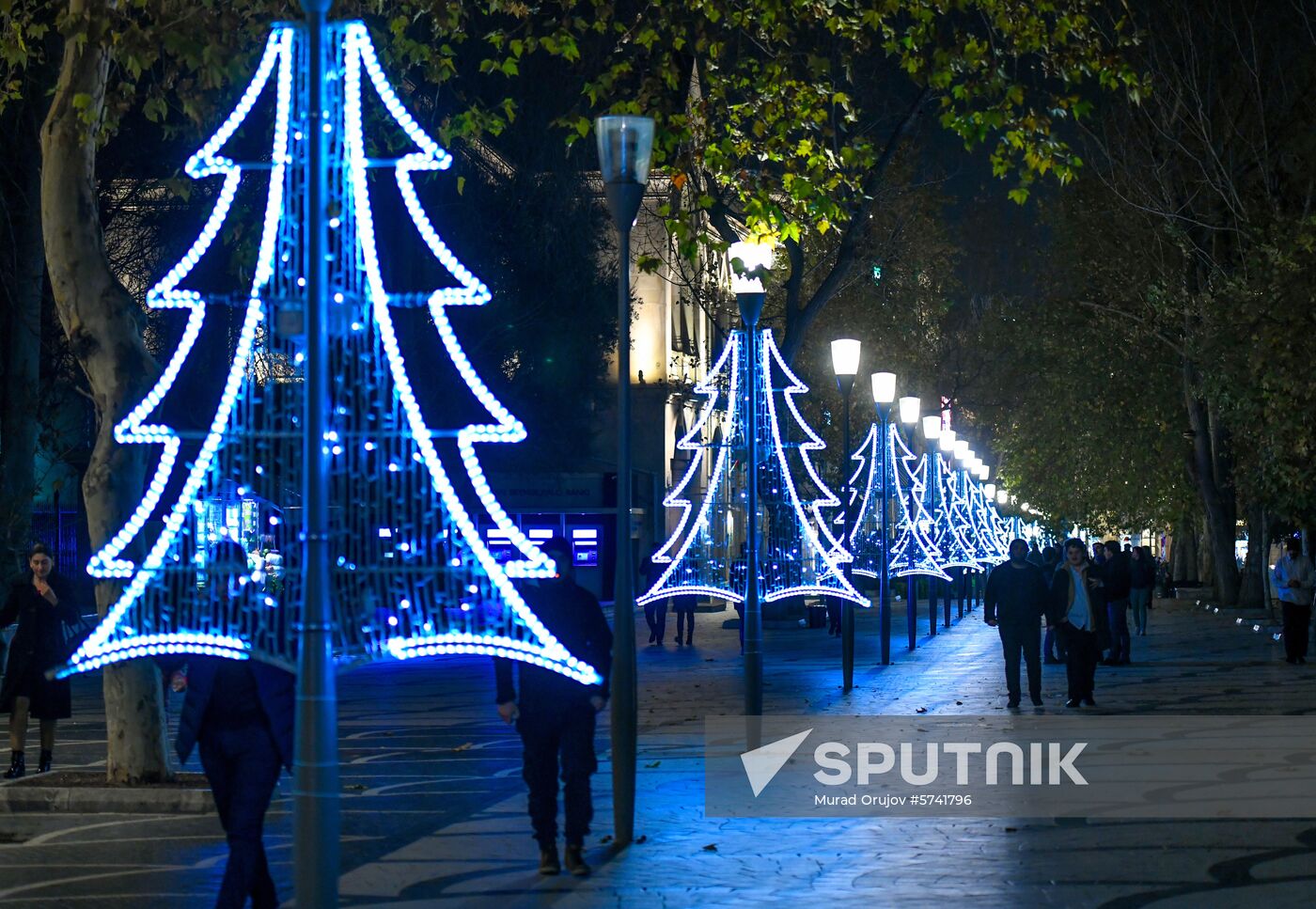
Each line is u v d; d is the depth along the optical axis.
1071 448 54.44
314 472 8.21
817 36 23.17
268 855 11.03
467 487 40.00
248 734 8.54
